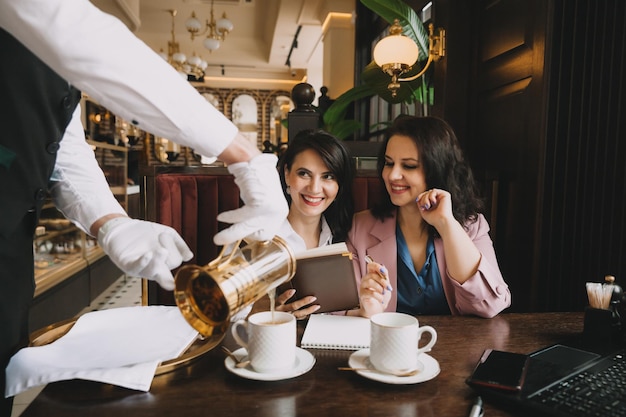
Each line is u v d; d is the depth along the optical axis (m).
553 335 1.02
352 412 0.68
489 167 2.23
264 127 11.88
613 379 0.75
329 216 1.56
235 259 0.68
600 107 1.64
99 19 0.58
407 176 1.38
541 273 1.80
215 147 0.62
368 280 1.13
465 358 0.88
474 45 2.35
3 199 0.73
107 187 0.93
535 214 1.80
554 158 1.76
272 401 0.71
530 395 0.69
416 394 0.73
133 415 0.66
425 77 2.88
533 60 1.81
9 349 0.79
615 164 1.60
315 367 0.83
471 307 1.20
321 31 7.69
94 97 0.59
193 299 0.68
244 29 8.79
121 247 0.71
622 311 0.94
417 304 1.43
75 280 3.54
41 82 0.74
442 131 1.40
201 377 0.79
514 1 1.99
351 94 3.11
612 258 1.62
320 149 1.42
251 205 0.64
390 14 2.49
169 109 0.59
